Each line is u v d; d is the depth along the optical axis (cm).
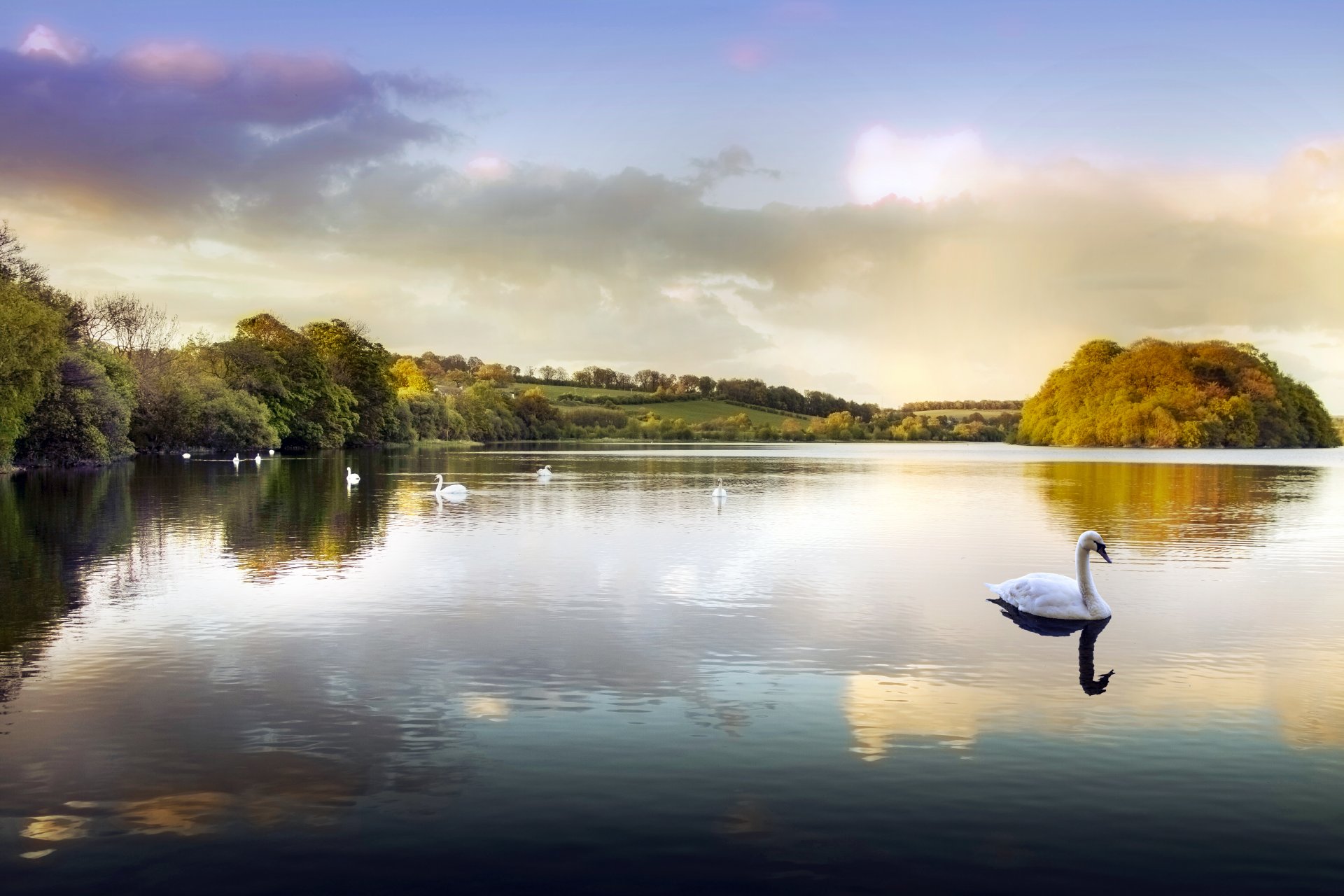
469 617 1844
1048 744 1129
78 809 953
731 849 869
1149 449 13400
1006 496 4891
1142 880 820
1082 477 6650
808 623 1795
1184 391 13412
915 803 965
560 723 1206
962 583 2244
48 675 1423
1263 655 1548
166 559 2575
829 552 2761
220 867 838
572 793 989
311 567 2452
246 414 9550
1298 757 1090
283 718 1226
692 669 1461
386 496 4622
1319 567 2458
